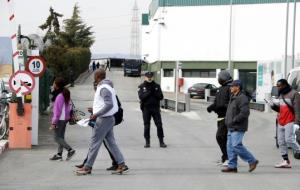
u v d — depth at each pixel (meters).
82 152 14.24
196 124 24.20
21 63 15.40
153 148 15.45
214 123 24.89
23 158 13.04
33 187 9.62
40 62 15.20
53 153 13.91
